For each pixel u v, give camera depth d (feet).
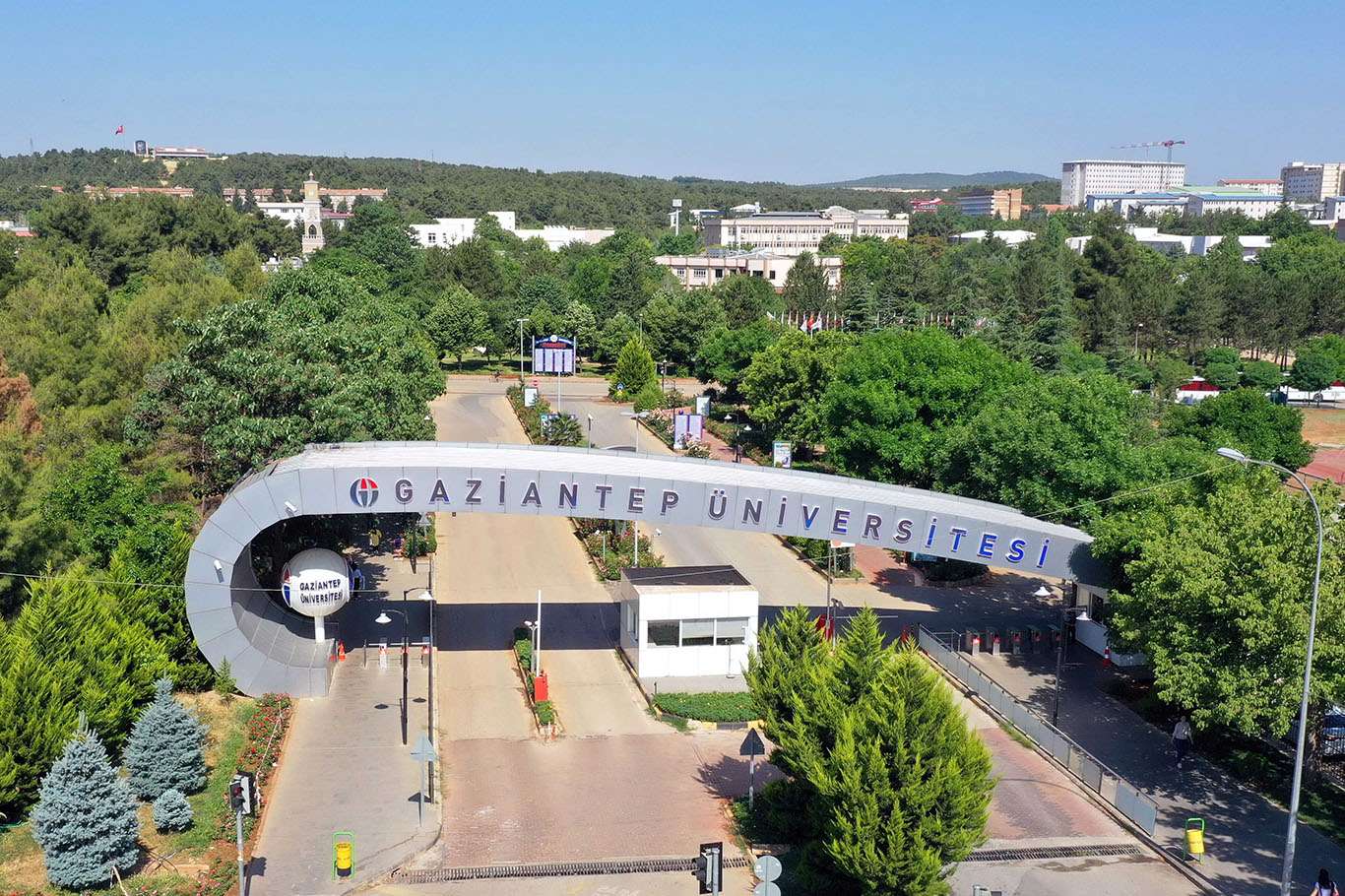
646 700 146.61
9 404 177.68
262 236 595.47
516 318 495.41
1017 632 169.58
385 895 98.84
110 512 150.41
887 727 87.81
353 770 122.42
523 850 107.76
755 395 302.04
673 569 163.32
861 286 431.02
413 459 146.10
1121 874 105.19
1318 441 365.20
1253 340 502.79
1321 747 125.80
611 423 352.49
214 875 98.27
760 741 114.32
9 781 103.96
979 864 106.52
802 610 112.57
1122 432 169.99
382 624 171.12
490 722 138.31
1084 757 124.16
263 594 157.17
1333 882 101.09
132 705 120.57
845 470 222.07
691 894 100.32
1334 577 111.14
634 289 528.22
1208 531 123.85
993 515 155.63
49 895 93.86
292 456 150.41
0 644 114.11
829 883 97.35
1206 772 127.03
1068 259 599.16
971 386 212.84
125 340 228.22
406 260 621.31
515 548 217.36
